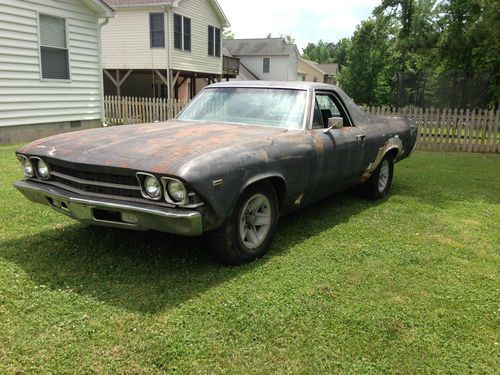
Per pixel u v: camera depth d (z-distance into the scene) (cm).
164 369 243
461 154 1220
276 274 365
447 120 1304
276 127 451
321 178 468
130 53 2125
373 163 584
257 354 259
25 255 387
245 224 384
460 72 1777
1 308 297
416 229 500
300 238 458
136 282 342
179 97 2803
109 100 1616
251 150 367
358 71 4462
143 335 272
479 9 1922
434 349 271
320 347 268
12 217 485
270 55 4838
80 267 366
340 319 299
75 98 1240
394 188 724
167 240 432
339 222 519
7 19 1009
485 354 268
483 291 349
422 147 1345
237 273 364
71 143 378
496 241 466
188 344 265
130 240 430
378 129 596
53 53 1153
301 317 300
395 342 276
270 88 495
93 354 252
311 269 378
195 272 363
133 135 394
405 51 1773
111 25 2119
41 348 256
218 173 329
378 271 379
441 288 351
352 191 652
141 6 2020
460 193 695
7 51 1020
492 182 796
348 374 245
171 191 314
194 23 2278
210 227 336
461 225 520
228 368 246
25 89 1080
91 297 316
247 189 369
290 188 418
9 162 808
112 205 326
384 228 500
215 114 489
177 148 346
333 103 530
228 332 279
